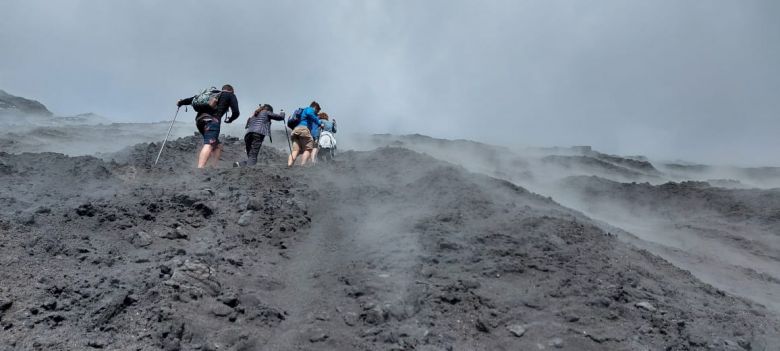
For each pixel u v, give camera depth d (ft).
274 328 12.87
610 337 13.67
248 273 15.79
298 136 32.68
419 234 19.58
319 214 22.04
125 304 12.35
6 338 10.60
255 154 30.01
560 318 14.49
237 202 21.38
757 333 15.39
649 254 21.52
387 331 13.04
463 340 13.28
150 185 22.54
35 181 20.81
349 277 15.97
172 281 13.51
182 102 28.22
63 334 11.07
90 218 17.43
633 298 16.08
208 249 16.99
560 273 17.07
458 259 17.72
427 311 14.35
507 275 16.88
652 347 13.41
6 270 13.07
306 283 15.80
